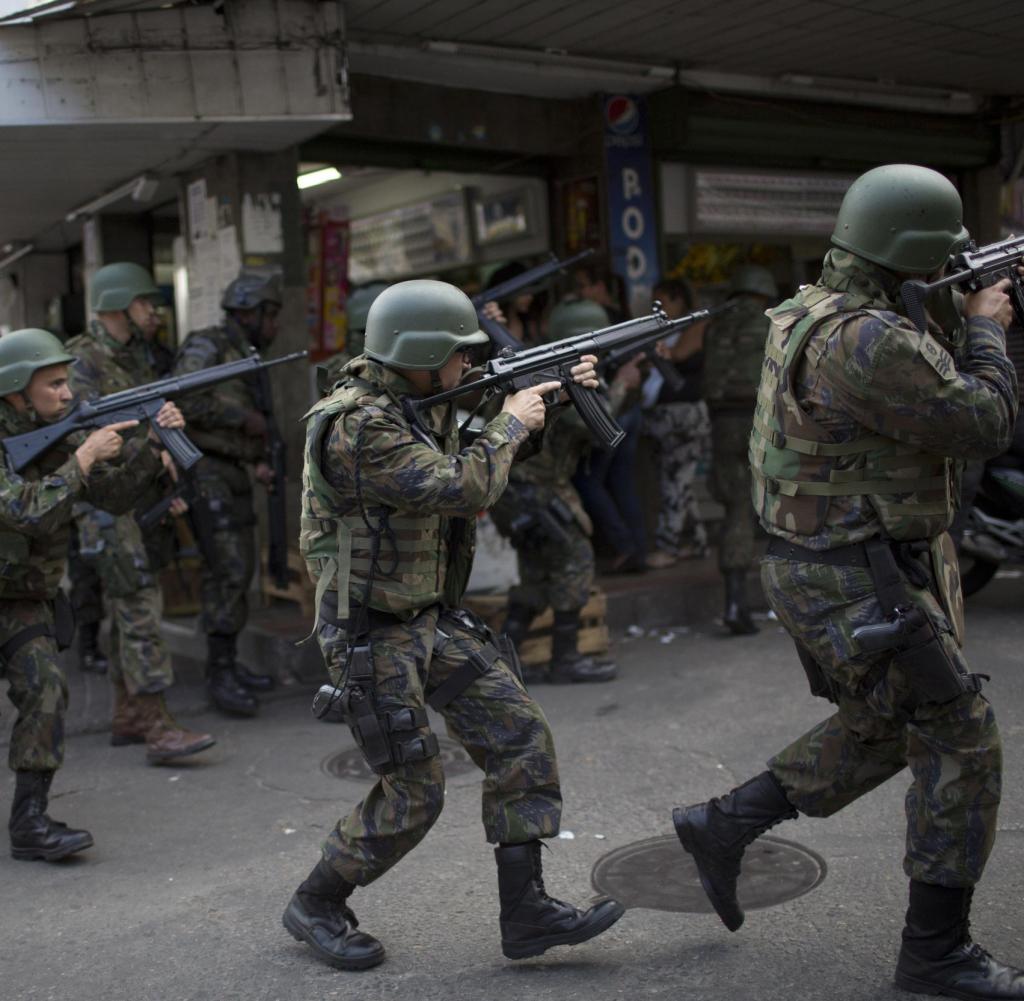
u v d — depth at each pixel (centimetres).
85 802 498
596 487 797
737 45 809
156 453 495
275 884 402
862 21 766
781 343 305
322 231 922
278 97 639
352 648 319
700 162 930
